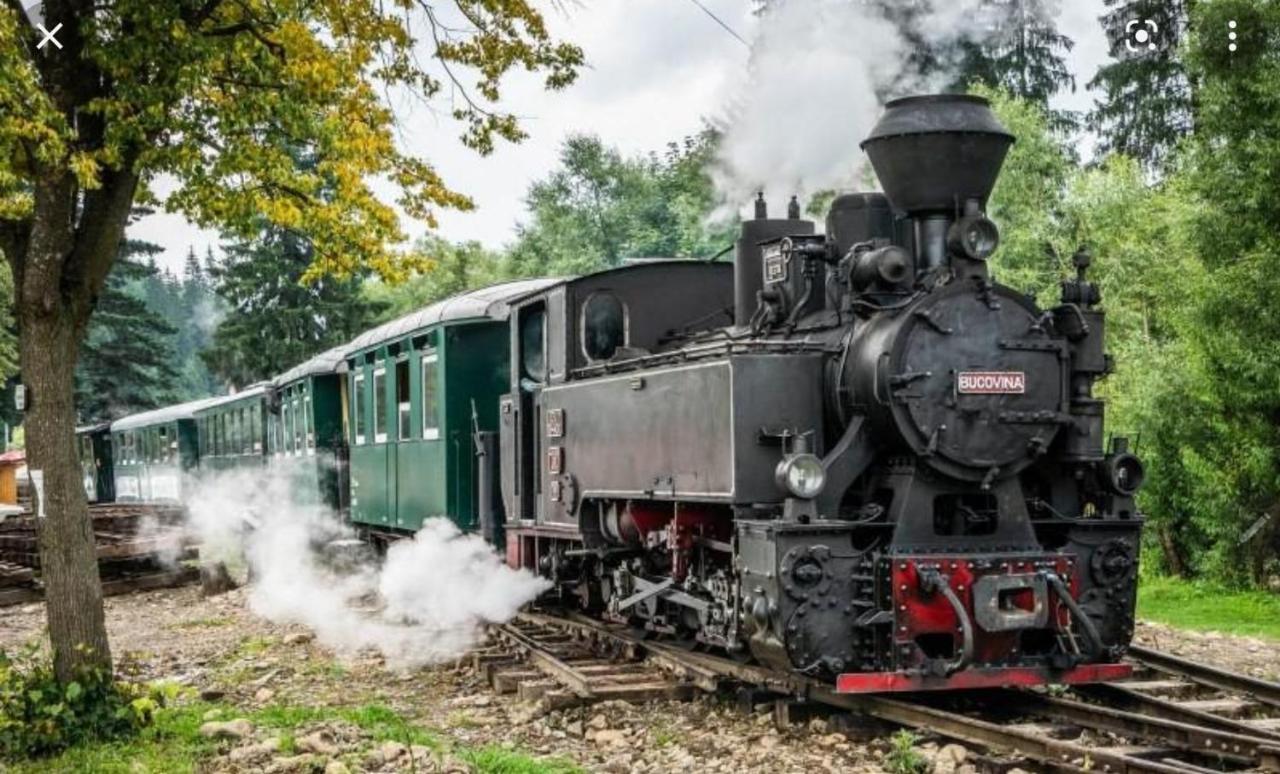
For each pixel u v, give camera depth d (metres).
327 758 7.44
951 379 8.27
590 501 11.26
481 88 10.57
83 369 48.34
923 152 8.55
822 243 9.47
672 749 7.83
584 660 10.68
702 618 9.37
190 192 9.80
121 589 18.69
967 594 8.12
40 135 7.38
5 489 29.92
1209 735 7.00
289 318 44.75
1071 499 9.18
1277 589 15.47
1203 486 15.46
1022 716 8.29
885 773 7.06
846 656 8.12
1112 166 20.58
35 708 7.99
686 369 9.28
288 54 8.96
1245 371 14.09
